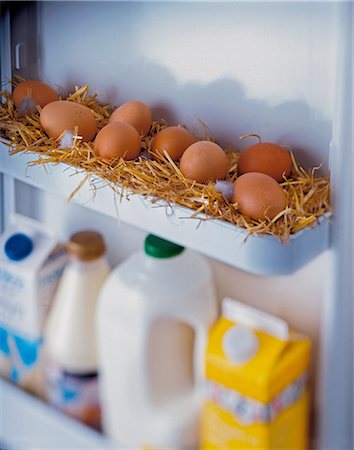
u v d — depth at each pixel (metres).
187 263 0.70
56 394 0.80
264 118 0.64
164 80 0.70
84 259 0.76
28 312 0.80
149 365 0.71
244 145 0.66
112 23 0.72
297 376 0.66
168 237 0.58
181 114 0.70
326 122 0.60
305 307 0.70
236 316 0.68
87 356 0.77
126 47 0.72
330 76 0.59
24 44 0.80
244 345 0.64
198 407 0.72
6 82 0.81
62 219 0.88
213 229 0.55
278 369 0.63
